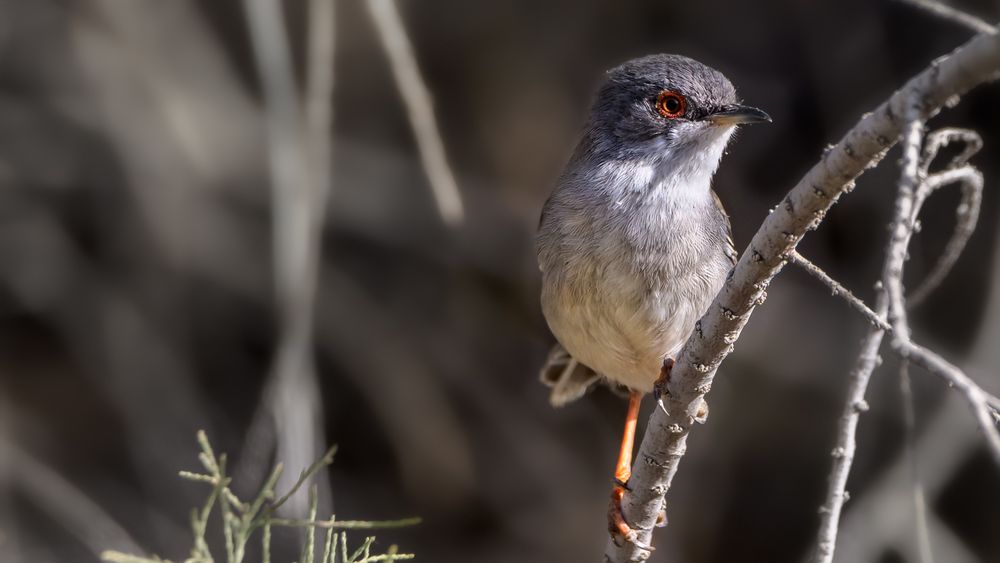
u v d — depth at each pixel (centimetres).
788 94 1227
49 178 1222
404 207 1266
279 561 1077
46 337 1251
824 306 1229
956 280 1184
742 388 1270
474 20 1273
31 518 1159
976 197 512
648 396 1313
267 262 1249
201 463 1216
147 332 1241
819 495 1242
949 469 1130
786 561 1252
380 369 1288
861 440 1202
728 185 1209
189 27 1237
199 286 1250
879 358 581
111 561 582
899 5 1192
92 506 1156
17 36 1203
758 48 1234
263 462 1030
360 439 1305
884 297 582
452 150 1280
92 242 1245
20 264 1224
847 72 1208
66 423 1228
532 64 1280
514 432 1313
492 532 1301
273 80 973
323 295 1268
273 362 1138
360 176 1260
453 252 1277
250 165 1241
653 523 615
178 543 1159
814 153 1217
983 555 1188
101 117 1214
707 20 1243
